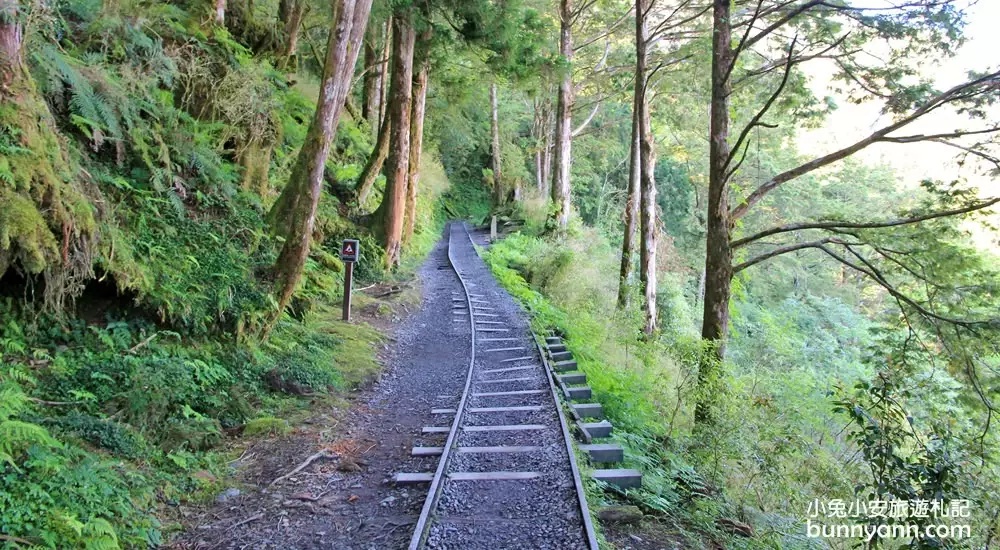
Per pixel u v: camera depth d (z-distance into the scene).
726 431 7.65
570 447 6.40
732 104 14.16
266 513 5.21
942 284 8.30
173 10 11.12
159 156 8.73
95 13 9.15
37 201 5.73
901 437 5.77
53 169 6.04
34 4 6.32
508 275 19.66
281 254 9.22
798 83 10.78
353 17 9.23
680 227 41.75
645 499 5.96
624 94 23.36
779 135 21.91
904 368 7.96
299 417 7.52
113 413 5.72
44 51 6.81
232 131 11.30
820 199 31.05
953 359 8.09
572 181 42.50
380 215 17.33
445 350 11.89
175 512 5.08
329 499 5.51
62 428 5.14
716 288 10.03
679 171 42.34
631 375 11.05
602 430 7.53
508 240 27.81
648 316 17.08
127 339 6.72
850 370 23.45
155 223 8.18
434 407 8.45
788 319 27.53
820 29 9.65
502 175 44.16
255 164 11.81
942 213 7.96
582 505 5.04
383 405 8.59
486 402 8.57
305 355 9.20
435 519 4.96
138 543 4.39
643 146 16.80
